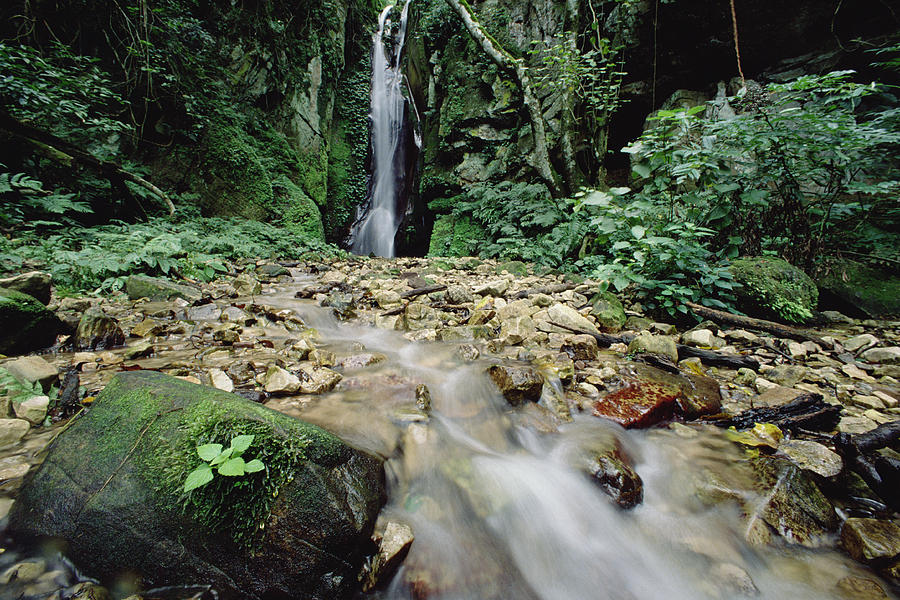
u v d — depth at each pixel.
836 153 4.04
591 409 2.16
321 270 6.73
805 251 4.57
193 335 3.08
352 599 1.21
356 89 15.52
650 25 8.29
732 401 2.35
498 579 1.36
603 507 1.61
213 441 1.25
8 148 5.78
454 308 4.27
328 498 1.23
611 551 1.50
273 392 2.12
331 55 13.98
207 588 1.11
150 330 3.04
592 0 9.01
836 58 6.80
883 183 4.32
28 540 1.16
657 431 2.07
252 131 10.82
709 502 1.61
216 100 9.51
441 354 2.88
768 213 4.66
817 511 1.50
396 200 15.25
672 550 1.47
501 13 11.18
